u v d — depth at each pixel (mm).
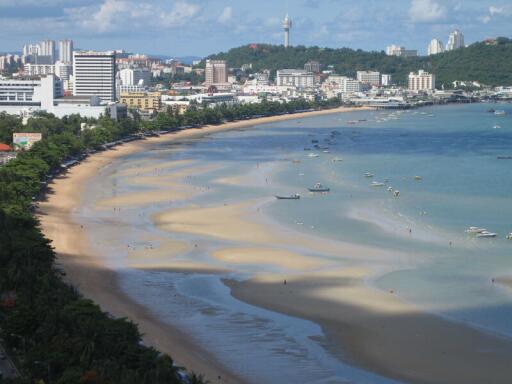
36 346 183500
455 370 195750
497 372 194250
